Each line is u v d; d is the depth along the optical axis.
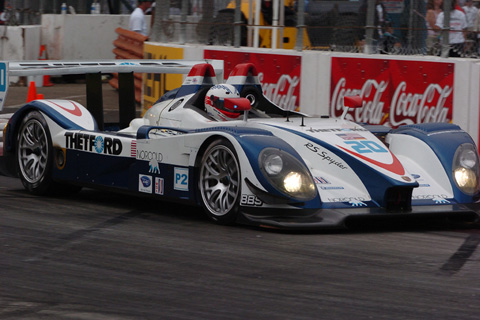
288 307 6.55
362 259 8.29
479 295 6.98
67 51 30.38
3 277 7.42
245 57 18.69
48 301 6.68
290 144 10.50
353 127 11.05
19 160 12.62
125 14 32.28
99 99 13.43
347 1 17.03
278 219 9.46
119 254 8.37
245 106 10.84
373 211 9.62
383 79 16.20
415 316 6.35
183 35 20.58
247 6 19.67
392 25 16.39
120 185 11.35
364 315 6.36
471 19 15.26
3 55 30.36
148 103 21.62
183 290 7.03
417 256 8.51
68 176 12.02
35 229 9.62
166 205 11.73
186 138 10.34
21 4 30.89
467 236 9.76
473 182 10.66
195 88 11.98
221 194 10.05
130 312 6.39
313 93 17.39
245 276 7.52
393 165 10.14
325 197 9.77
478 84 14.70
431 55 15.88
